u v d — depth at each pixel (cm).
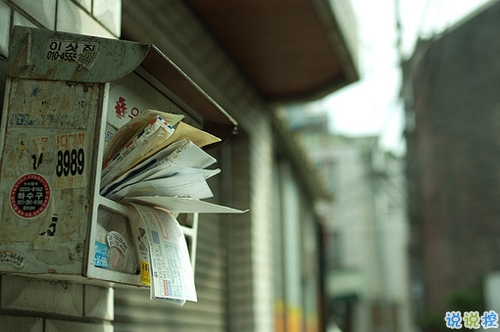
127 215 168
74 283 182
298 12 442
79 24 199
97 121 153
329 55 517
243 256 529
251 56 509
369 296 3175
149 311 377
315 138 2992
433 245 2211
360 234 3247
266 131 614
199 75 448
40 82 156
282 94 593
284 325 743
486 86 2103
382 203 3253
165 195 175
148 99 196
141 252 171
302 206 963
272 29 466
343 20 481
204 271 470
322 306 1109
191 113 221
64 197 149
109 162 162
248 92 557
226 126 225
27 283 162
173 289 167
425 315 2133
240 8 434
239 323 518
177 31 412
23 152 152
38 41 158
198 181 172
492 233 2044
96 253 153
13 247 147
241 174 543
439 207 2164
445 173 2155
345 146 3141
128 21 351
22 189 150
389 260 3228
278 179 767
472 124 2122
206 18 445
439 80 2164
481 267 2038
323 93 582
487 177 2081
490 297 1207
